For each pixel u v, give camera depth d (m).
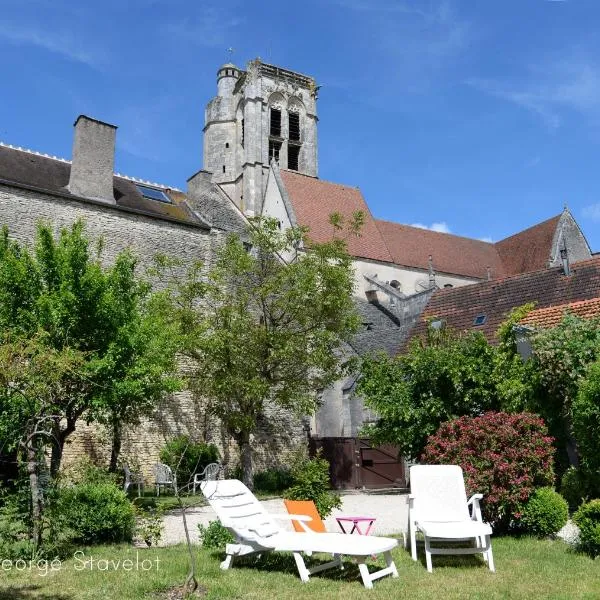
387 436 15.74
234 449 21.16
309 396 18.38
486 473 9.08
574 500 10.19
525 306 15.32
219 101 54.44
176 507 13.84
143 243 21.66
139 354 14.02
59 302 13.40
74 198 20.30
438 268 38.97
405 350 20.12
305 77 54.28
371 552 6.50
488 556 7.27
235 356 16.73
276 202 38.06
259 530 7.21
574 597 5.99
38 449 9.03
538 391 11.62
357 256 35.59
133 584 6.32
